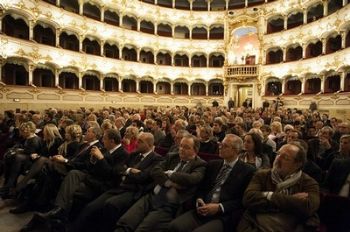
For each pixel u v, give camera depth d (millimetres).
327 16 21609
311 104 20547
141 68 29875
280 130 7109
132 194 4125
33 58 19469
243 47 30344
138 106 29188
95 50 27344
